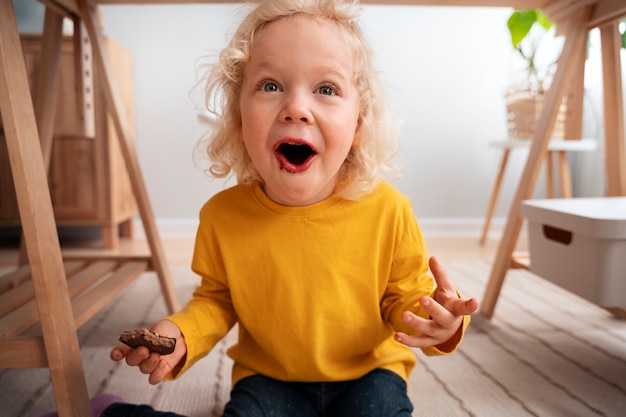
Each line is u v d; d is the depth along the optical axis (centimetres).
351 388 64
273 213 64
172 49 226
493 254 197
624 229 84
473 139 239
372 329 64
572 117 126
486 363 95
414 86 236
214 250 66
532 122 191
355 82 60
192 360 60
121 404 65
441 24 233
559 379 88
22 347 61
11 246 208
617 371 92
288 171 56
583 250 91
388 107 67
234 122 65
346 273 63
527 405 79
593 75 207
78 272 112
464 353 100
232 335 110
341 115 57
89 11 107
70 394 61
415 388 85
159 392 83
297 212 63
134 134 227
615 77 114
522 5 113
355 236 63
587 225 87
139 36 225
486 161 241
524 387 85
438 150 239
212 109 67
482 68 236
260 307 63
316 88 57
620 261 86
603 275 87
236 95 64
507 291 142
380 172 66
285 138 55
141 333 49
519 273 163
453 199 242
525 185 113
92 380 87
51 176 194
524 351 100
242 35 60
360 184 63
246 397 61
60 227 235
